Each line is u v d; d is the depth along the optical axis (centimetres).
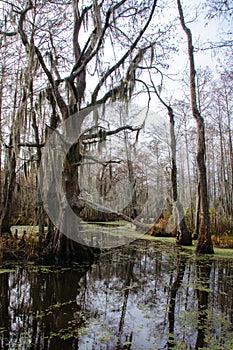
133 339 377
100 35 744
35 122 891
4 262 837
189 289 603
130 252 1053
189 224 1527
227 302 523
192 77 1119
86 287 621
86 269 780
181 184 1819
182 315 461
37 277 695
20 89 880
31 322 431
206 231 1035
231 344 365
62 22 968
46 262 825
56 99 806
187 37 1138
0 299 537
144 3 930
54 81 815
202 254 1008
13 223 1309
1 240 887
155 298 546
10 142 963
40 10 891
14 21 767
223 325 423
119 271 766
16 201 1307
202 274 734
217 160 2495
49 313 468
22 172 1119
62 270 766
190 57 1126
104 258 941
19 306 499
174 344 363
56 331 400
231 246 1182
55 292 586
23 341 369
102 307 498
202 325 423
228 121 1900
